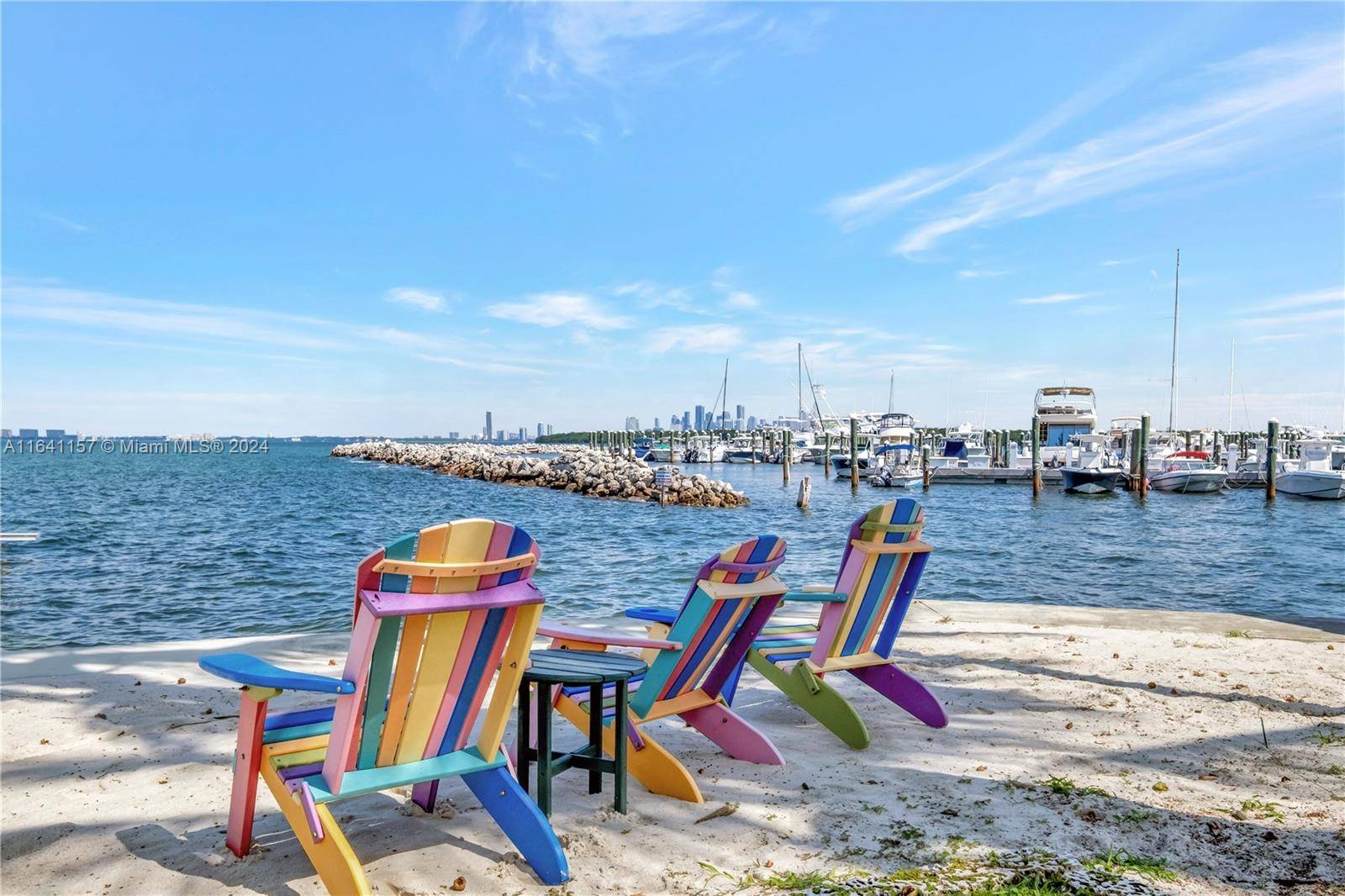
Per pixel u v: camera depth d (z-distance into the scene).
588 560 16.06
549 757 3.10
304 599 11.01
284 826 3.12
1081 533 23.11
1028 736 4.21
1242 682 5.26
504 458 49.84
